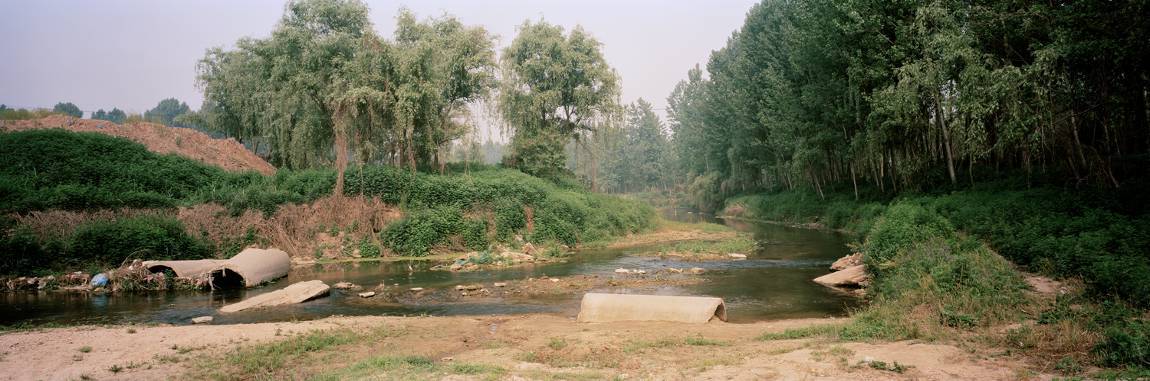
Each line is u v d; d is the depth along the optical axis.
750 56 51.22
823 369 7.91
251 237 25.39
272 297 16.19
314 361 9.71
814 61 35.56
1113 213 16.09
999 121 20.61
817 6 32.03
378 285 19.39
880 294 14.37
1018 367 7.67
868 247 18.81
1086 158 19.70
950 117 24.73
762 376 7.74
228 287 19.25
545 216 32.69
